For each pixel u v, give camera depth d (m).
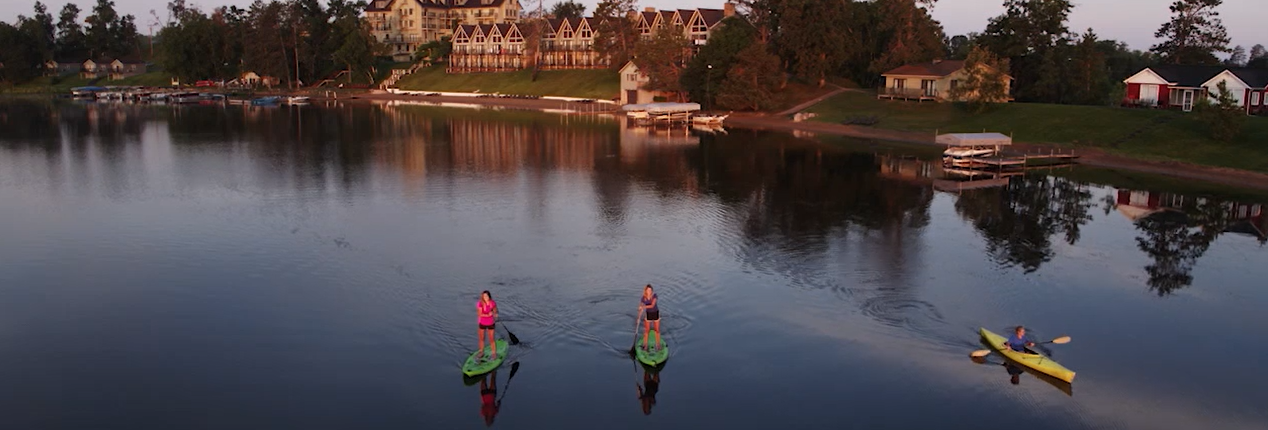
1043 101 101.62
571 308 30.34
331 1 189.50
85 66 198.75
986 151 67.69
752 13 122.44
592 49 151.50
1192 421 23.11
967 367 26.08
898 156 72.38
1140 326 29.69
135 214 45.72
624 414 23.00
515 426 22.39
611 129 97.62
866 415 23.11
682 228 42.78
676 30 127.12
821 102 110.00
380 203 49.00
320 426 22.33
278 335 28.11
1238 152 65.44
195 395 24.00
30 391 24.14
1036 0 104.38
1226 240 41.97
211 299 31.55
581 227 42.88
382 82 176.38
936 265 36.47
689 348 27.11
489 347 26.42
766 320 29.47
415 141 83.88
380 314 29.91
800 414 23.11
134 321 29.36
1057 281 34.56
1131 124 75.94
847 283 33.66
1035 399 24.11
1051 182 58.72
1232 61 132.12
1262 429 22.73
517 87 153.62
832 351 27.03
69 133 91.00
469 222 43.81
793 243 39.81
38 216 45.16
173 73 181.75
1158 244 40.94
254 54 176.12
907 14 114.62
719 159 69.94
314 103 149.25
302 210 46.88
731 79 109.69
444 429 22.25
